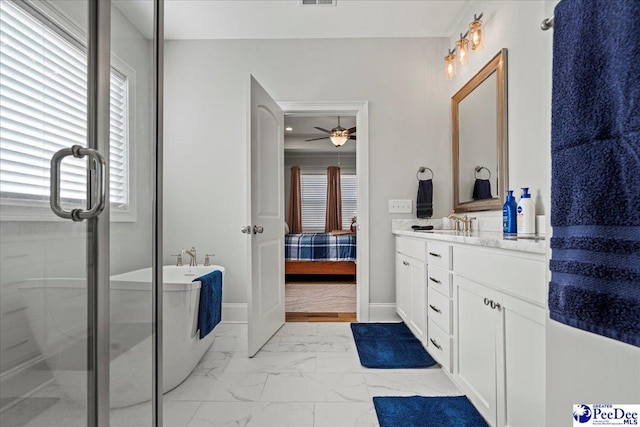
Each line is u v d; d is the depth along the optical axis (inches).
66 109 33.0
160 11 48.2
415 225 119.6
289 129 249.0
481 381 58.1
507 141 84.7
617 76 26.8
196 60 124.3
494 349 53.5
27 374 30.0
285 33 121.3
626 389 27.3
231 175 123.5
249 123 94.0
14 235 28.9
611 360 28.5
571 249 30.9
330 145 284.7
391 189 124.2
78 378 34.2
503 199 85.3
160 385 47.7
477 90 101.0
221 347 98.7
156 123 47.6
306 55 124.7
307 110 124.6
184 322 75.5
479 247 58.6
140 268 43.9
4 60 28.5
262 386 74.5
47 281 31.4
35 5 30.8
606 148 27.9
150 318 45.9
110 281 38.1
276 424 60.5
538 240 50.1
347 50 124.6
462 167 112.4
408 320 104.7
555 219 32.9
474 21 93.3
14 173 28.8
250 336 90.7
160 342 47.9
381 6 105.9
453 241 68.7
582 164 29.8
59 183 32.0
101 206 35.1
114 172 39.0
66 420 33.0
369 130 124.3
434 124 124.2
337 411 64.5
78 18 34.3
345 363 86.4
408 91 124.3
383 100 124.4
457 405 65.6
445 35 123.0
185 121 124.1
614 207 27.3
